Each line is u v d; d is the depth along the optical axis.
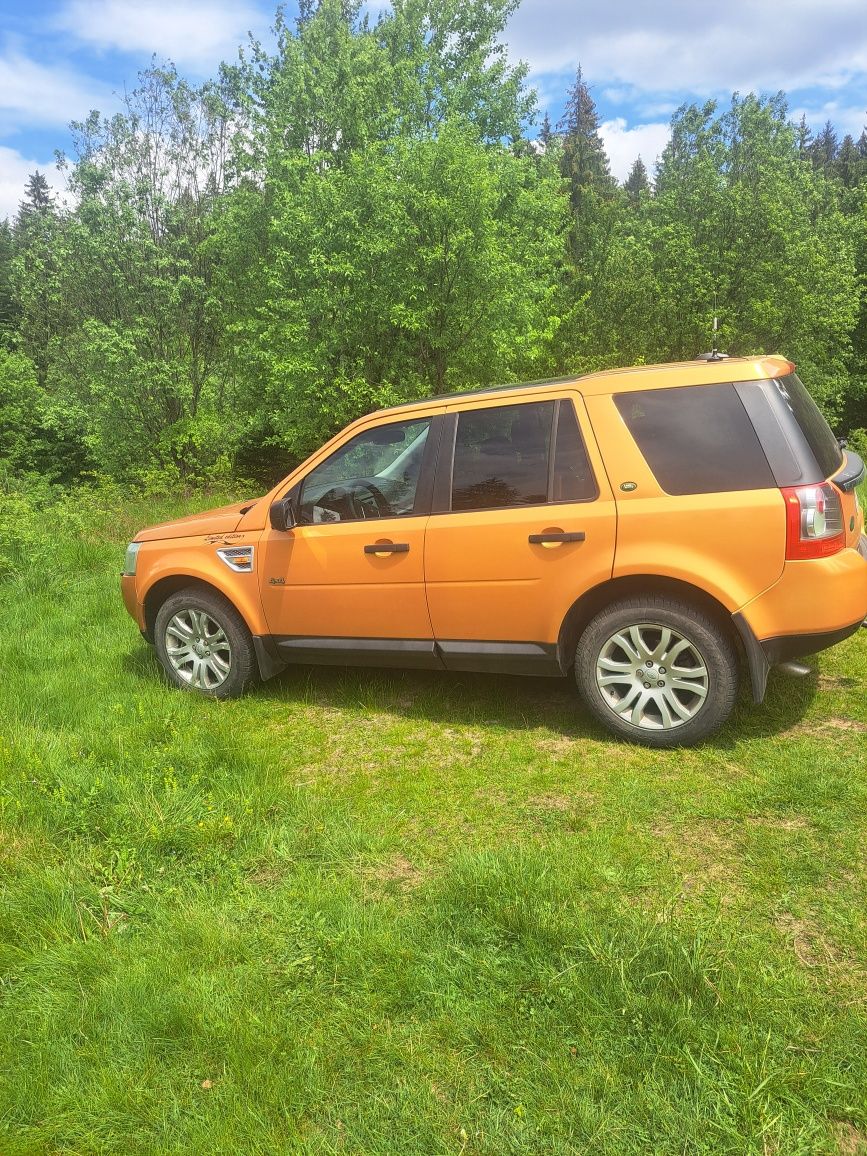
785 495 3.45
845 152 73.31
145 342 16.78
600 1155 1.77
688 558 3.61
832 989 2.21
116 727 4.50
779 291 23.34
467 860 2.88
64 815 3.40
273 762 3.97
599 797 3.43
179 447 17.09
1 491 13.40
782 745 3.73
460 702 4.68
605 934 2.47
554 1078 1.96
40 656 5.89
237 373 17.69
